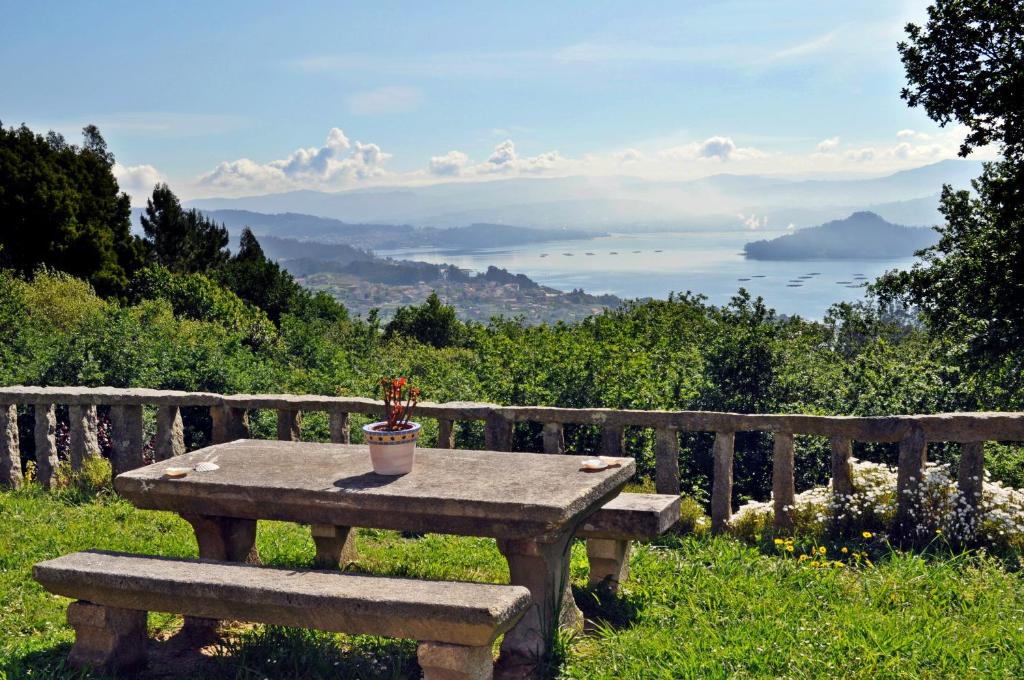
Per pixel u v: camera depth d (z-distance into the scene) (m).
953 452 12.07
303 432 13.59
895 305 18.73
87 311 20.03
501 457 5.64
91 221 40.97
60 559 4.80
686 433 12.02
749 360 12.48
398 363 21.31
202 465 5.48
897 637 4.48
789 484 6.98
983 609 4.97
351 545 6.76
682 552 6.41
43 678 4.42
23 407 11.46
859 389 13.25
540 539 4.62
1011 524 6.21
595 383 11.72
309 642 4.80
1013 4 17.02
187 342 15.72
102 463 8.94
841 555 6.31
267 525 7.69
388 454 5.16
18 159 38.47
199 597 4.34
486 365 13.12
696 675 4.16
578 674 4.42
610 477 5.05
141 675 4.64
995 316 17.64
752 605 5.12
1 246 34.12
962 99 17.53
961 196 19.27
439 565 6.58
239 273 54.94
